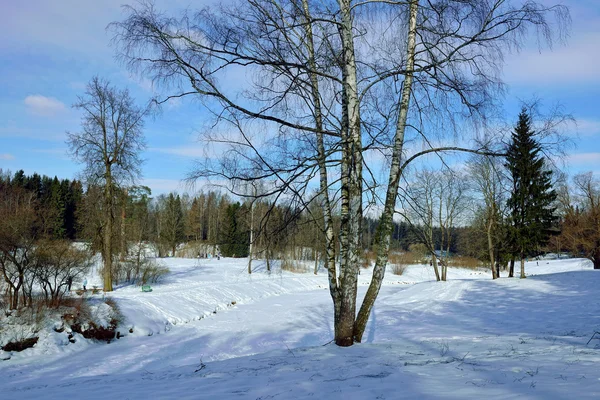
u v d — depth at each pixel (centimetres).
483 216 3406
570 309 1833
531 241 2919
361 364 642
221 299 2619
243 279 3491
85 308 1706
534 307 1978
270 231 813
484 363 609
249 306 2597
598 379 461
